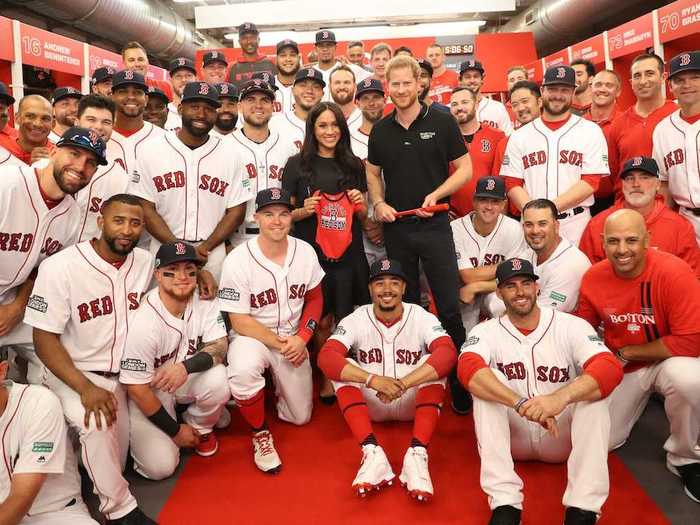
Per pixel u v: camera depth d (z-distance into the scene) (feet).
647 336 9.68
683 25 20.03
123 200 9.16
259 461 9.96
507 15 44.01
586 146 12.81
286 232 10.87
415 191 11.68
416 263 12.01
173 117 16.43
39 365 10.31
